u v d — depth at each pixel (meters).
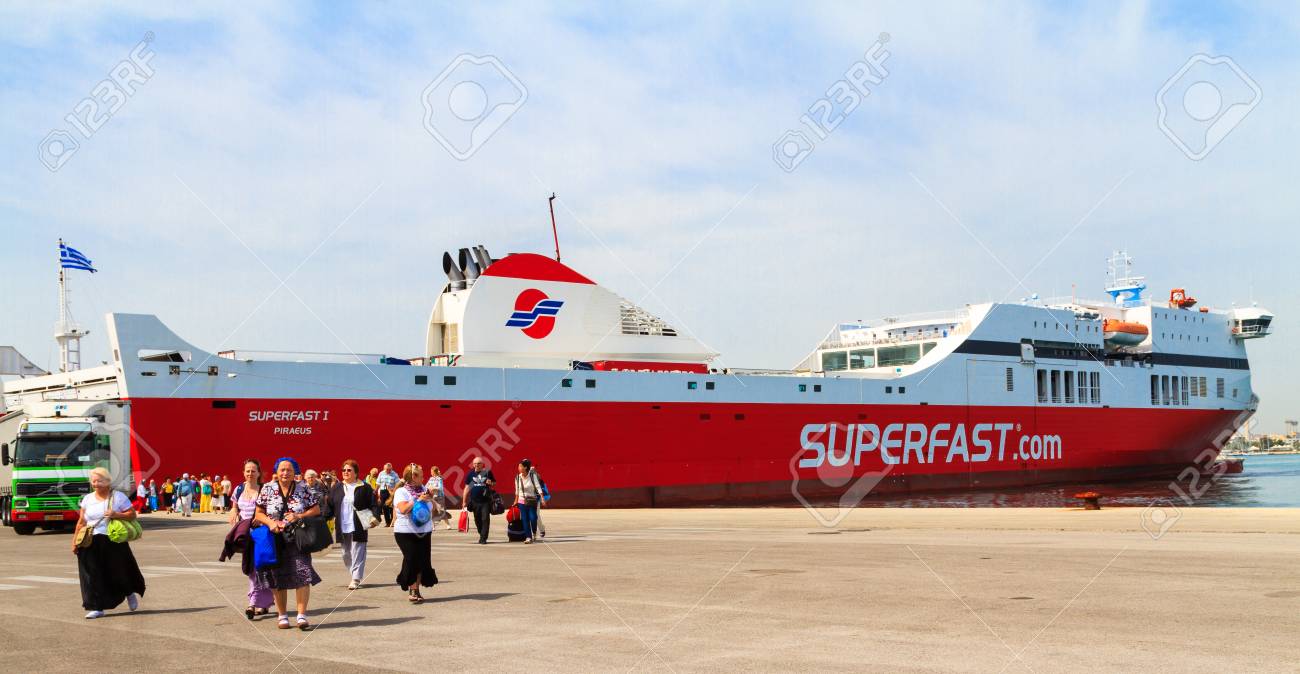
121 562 12.72
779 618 11.25
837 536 23.53
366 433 42.03
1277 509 27.69
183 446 38.53
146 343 38.25
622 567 17.12
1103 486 68.56
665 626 10.95
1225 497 60.22
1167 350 75.94
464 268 49.09
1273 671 8.07
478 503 23.58
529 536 23.73
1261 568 14.72
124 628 11.66
